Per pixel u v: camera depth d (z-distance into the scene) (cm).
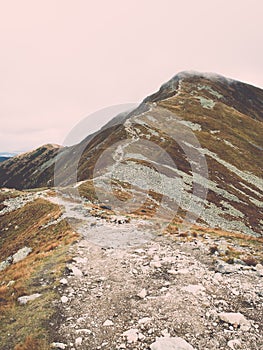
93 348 823
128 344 825
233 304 1023
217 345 805
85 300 1087
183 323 905
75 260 1503
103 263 1460
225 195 5962
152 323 912
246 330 868
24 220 4219
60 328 921
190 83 17038
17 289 1236
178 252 1622
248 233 4756
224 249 1655
